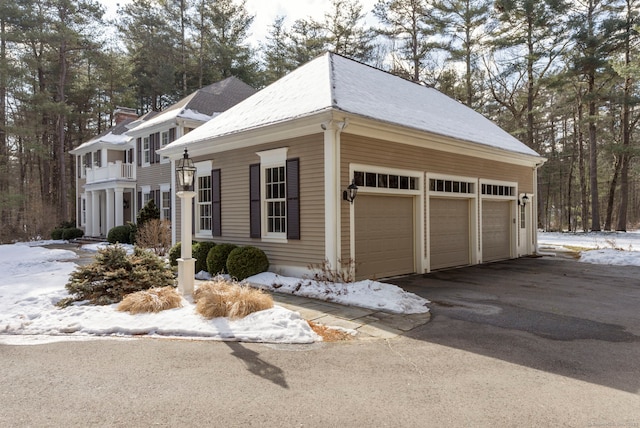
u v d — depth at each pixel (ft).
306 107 27.68
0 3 73.05
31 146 79.30
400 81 44.09
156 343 15.81
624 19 68.90
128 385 11.94
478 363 13.67
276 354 14.56
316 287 24.54
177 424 9.69
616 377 12.50
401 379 12.35
